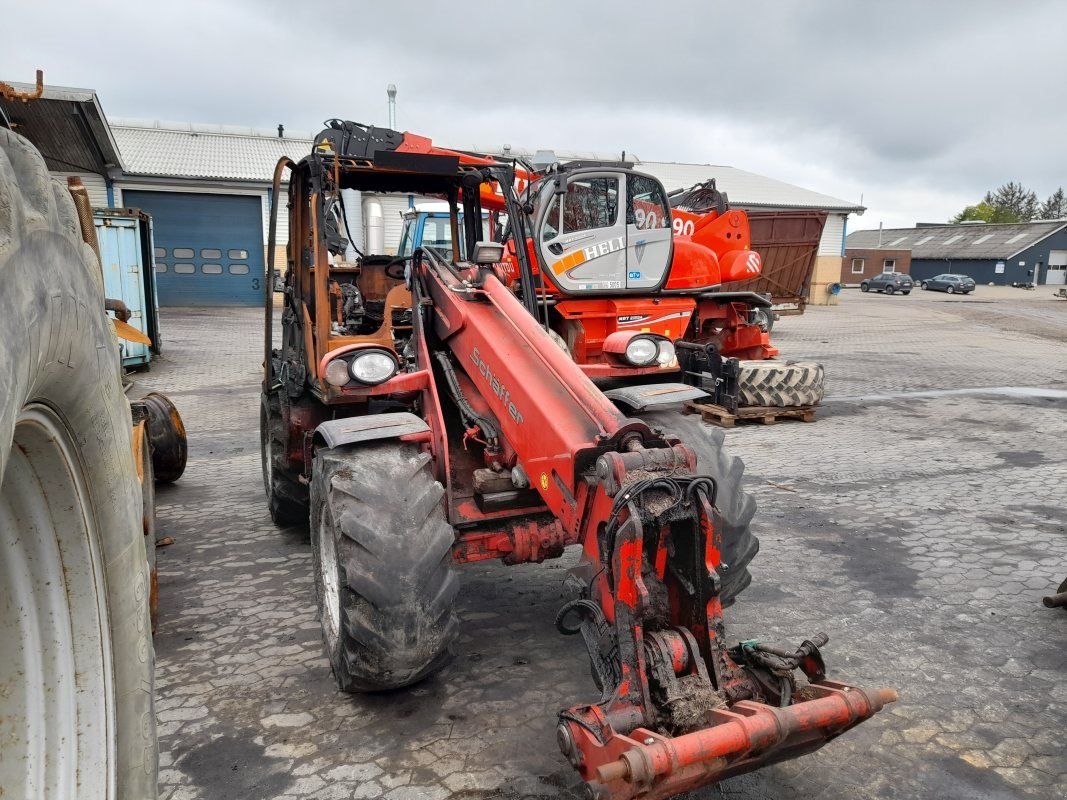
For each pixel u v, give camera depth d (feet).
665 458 8.00
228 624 13.65
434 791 9.16
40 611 5.15
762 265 57.26
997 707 10.90
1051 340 63.31
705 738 6.80
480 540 11.30
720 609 7.98
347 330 16.30
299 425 16.34
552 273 27.78
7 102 44.11
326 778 9.41
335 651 10.89
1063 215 377.50
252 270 81.87
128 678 5.65
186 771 9.55
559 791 9.14
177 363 48.01
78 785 5.18
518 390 9.87
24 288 3.82
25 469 4.73
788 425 30.30
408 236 32.78
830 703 7.33
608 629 7.88
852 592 14.67
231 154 87.45
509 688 11.37
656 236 29.71
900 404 34.47
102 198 74.59
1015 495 20.65
